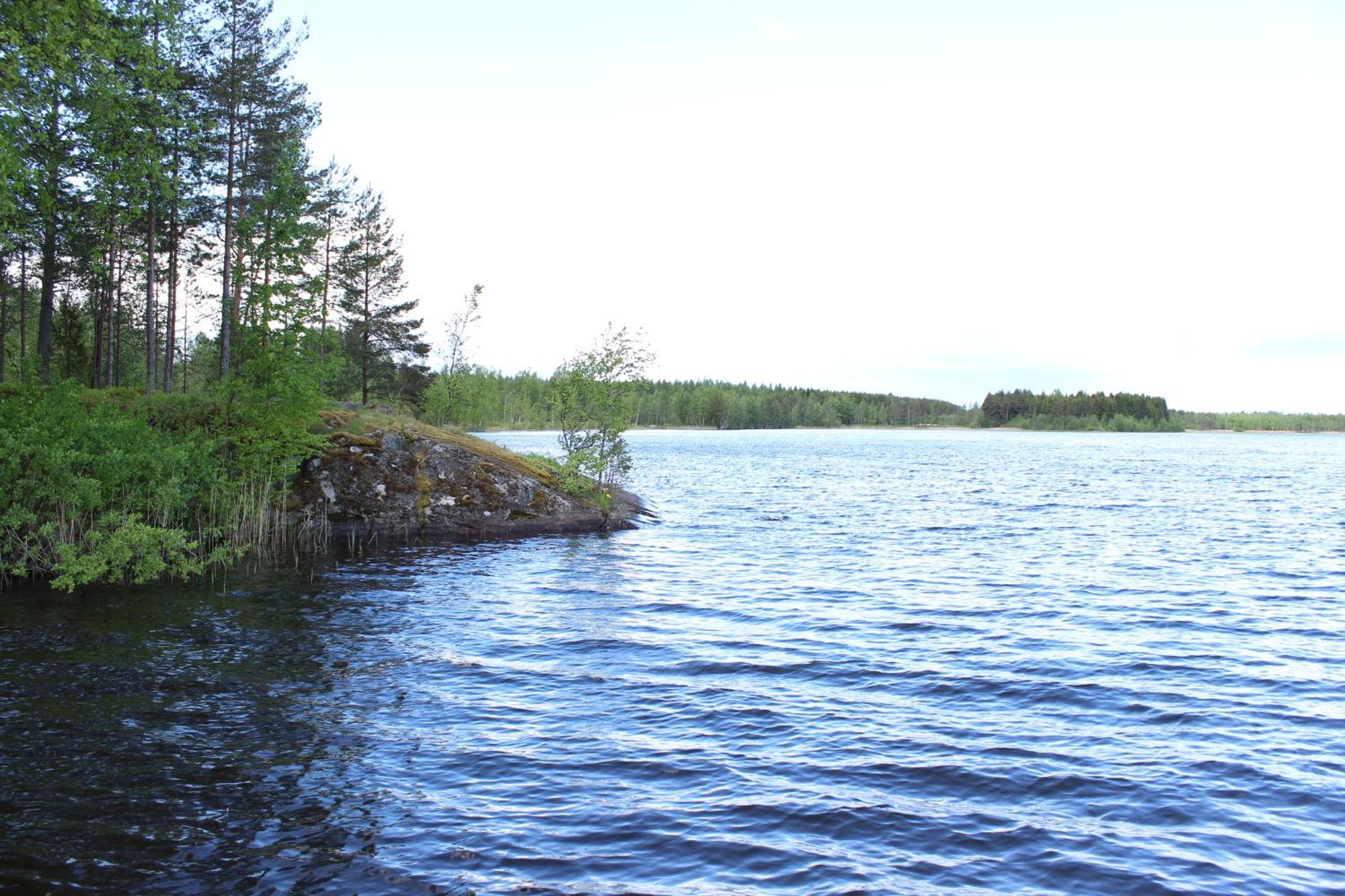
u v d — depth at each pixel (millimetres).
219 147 30766
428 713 10242
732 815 7691
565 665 12445
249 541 21172
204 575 18750
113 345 39938
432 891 6371
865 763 8906
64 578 16000
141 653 12406
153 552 17219
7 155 14719
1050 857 7020
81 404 21016
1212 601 17469
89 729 9406
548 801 7934
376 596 16953
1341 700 11102
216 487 20906
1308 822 7676
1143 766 8906
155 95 17922
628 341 30125
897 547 25109
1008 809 7902
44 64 15438
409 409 47656
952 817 7707
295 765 8625
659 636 14234
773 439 145250
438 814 7621
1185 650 13555
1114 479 57250
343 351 44406
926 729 9930
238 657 12352
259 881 6449
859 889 6473
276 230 22078
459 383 47219
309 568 19984
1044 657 13086
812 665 12578
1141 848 7188
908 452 99688
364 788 8125
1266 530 30156
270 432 22172
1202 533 29031
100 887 6289
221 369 32344
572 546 24719
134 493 18469
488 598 17094
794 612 16203
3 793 7789
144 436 19219
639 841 7184
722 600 17281
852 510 36031
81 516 17859
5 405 17672
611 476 31422
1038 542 26453
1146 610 16578
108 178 17531
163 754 8789
